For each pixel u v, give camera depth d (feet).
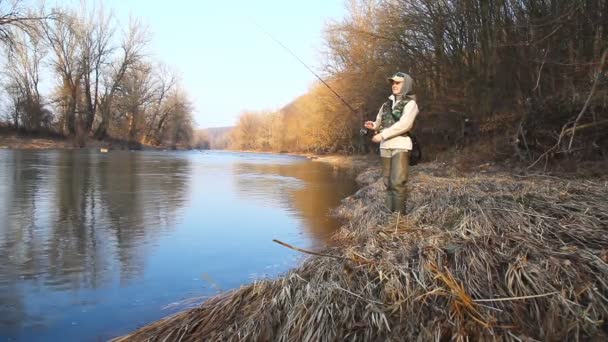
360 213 20.83
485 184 18.38
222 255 14.88
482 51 45.88
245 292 9.82
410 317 7.85
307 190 34.40
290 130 197.36
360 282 8.99
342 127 112.47
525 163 29.71
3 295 11.15
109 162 64.18
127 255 14.69
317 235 18.01
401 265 9.16
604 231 9.74
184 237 17.30
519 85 39.34
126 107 167.94
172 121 208.44
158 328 9.05
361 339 7.68
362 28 72.69
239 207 24.95
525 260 8.57
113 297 11.14
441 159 50.06
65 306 10.59
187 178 42.57
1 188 30.27
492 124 41.81
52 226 18.65
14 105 132.16
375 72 71.41
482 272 8.63
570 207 11.60
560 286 7.84
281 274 11.23
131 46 157.89
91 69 151.23
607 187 14.24
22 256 14.33
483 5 43.47
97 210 22.65
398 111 15.34
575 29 30.14
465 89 49.65
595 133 25.80
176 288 11.80
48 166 51.24
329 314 8.16
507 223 10.75
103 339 9.08
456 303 7.72
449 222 12.57
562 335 7.09
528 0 36.73
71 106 143.02
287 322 8.38
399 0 59.36
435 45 57.00
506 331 7.22
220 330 8.68
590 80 27.07
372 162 76.43
